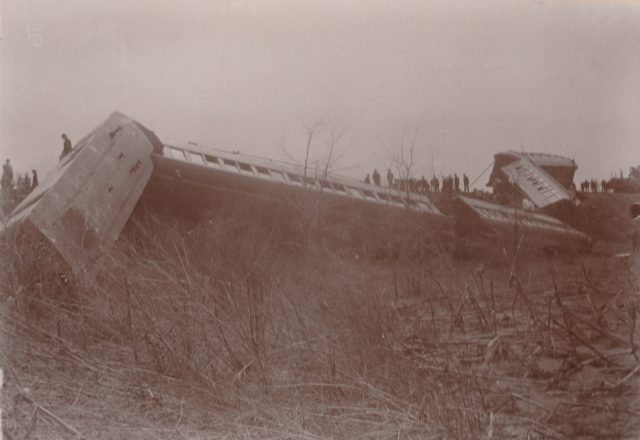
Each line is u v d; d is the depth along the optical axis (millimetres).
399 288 9039
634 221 12078
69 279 7547
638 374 6148
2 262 7371
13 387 5762
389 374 6258
